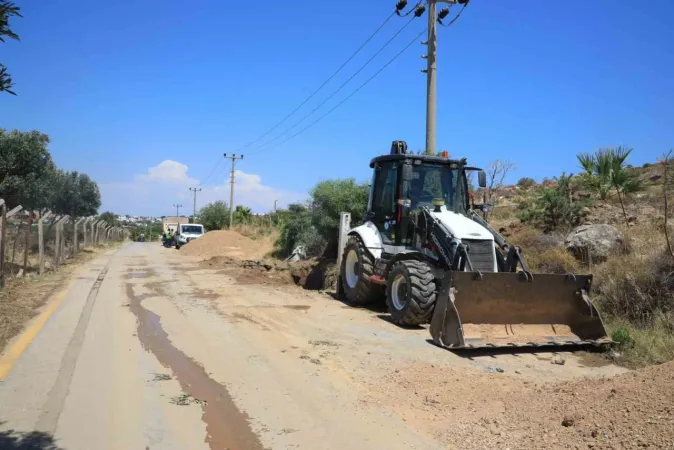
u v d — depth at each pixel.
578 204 13.88
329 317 9.27
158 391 5.16
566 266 10.57
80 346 6.74
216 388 5.32
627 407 4.01
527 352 7.21
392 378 5.79
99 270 16.66
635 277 8.64
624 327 7.73
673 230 10.64
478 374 6.02
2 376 5.46
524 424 4.35
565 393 4.78
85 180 37.22
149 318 8.66
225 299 10.89
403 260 9.12
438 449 4.07
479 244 8.48
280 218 26.02
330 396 5.20
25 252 14.22
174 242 42.53
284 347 7.01
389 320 9.12
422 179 10.13
